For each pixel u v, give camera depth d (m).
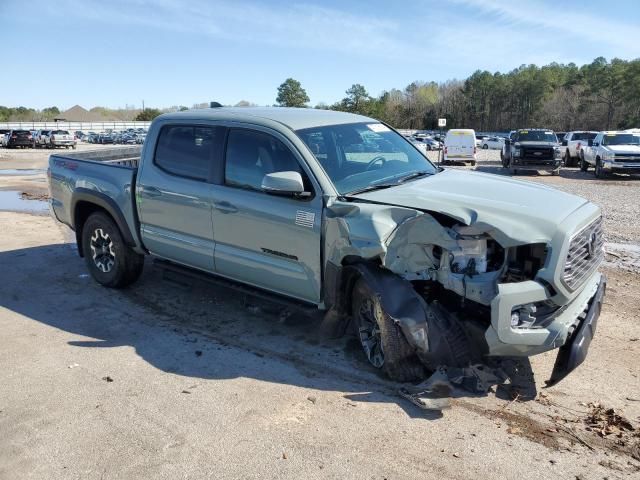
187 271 5.60
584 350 3.80
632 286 6.43
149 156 5.65
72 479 3.07
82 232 6.53
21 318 5.51
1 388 4.09
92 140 73.06
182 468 3.15
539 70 134.62
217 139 5.08
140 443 3.40
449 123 134.25
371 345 4.31
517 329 3.61
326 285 4.32
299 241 4.44
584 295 4.08
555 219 3.76
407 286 3.91
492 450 3.31
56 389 4.07
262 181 4.57
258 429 3.54
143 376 4.27
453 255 3.72
